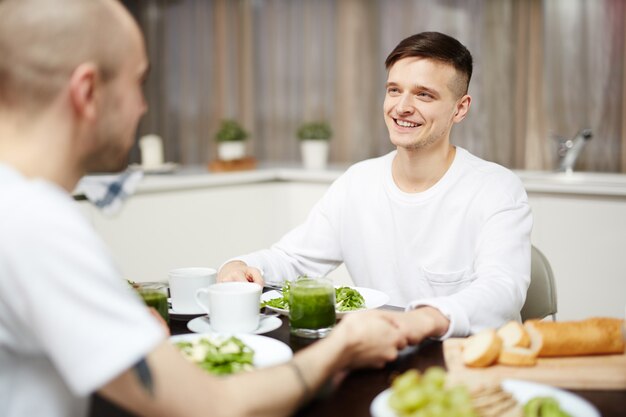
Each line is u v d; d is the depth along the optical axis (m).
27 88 0.76
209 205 3.38
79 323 0.71
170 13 4.94
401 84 1.60
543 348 1.02
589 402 0.89
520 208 1.60
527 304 1.70
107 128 0.81
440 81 1.58
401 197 1.70
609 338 1.03
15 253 0.70
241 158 3.70
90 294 0.71
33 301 0.70
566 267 2.91
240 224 3.55
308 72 4.64
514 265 1.46
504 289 1.31
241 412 0.80
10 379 0.77
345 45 4.50
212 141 4.96
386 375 1.01
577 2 3.70
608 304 2.82
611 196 2.75
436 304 1.19
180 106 4.98
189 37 4.92
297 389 0.85
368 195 1.77
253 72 4.80
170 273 1.37
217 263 3.44
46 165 0.78
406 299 1.73
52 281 0.70
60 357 0.72
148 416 0.77
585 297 2.87
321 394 0.94
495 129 3.98
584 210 2.83
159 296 1.23
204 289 1.26
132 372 0.74
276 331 1.25
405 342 1.08
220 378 0.82
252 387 0.82
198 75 4.93
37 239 0.70
